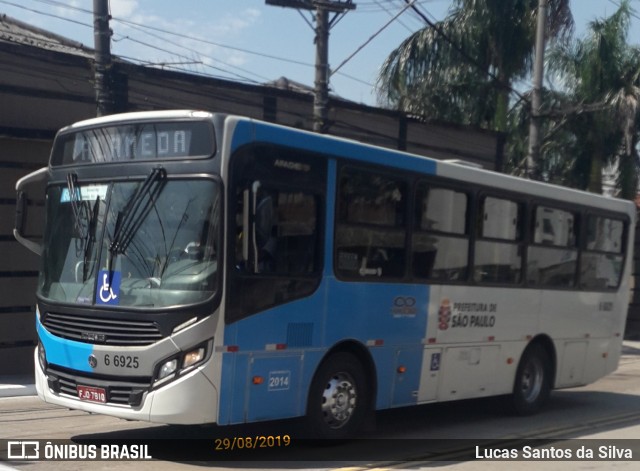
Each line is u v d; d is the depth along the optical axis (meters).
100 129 8.84
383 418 11.85
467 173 10.98
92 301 8.39
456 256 10.86
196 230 8.05
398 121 22.11
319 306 8.97
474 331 11.18
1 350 15.11
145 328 8.02
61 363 8.61
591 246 13.50
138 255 8.26
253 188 8.25
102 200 8.62
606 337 13.96
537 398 12.57
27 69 14.98
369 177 9.64
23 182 9.66
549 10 26.28
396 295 9.95
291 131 8.74
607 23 27.16
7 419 10.84
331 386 9.27
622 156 27.77
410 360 10.18
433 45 26.42
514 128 27.02
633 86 26.75
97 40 14.35
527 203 12.07
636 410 13.54
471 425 11.51
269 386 8.45
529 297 12.16
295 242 8.74
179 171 8.23
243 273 8.16
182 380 7.84
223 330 7.97
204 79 17.52
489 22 26.42
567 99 27.08
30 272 15.48
